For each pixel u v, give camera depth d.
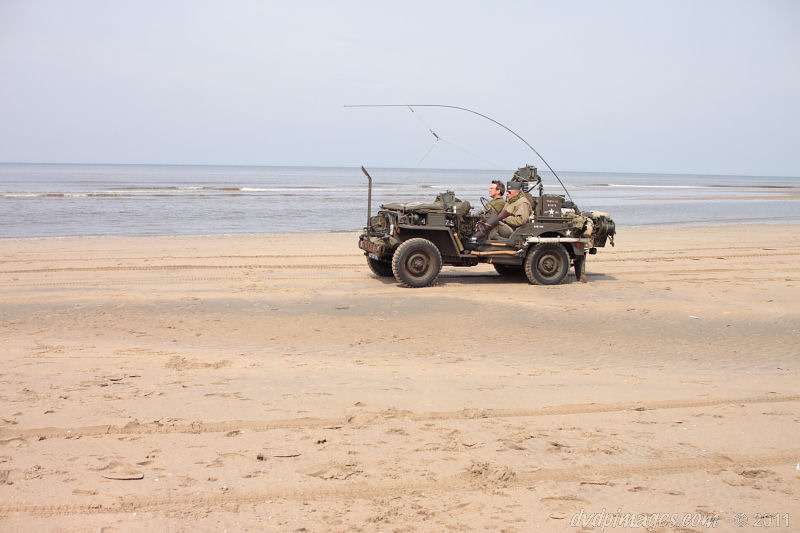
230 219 27.95
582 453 4.83
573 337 8.75
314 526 3.71
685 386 6.65
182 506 3.89
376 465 4.52
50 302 10.20
